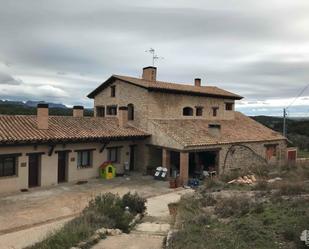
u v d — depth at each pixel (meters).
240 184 17.66
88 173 23.64
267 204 11.03
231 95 33.50
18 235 12.44
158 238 9.79
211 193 15.05
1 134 18.77
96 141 23.55
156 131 25.78
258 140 29.34
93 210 12.47
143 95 27.05
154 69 30.80
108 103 30.23
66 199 18.34
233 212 10.77
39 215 15.45
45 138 20.06
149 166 26.02
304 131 53.56
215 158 26.28
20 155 19.66
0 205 16.89
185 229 8.88
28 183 20.30
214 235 8.20
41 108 21.41
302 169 20.80
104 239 9.59
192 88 31.30
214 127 29.53
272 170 22.88
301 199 10.92
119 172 25.84
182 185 22.62
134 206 14.40
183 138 24.23
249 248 7.14
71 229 10.02
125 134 24.84
